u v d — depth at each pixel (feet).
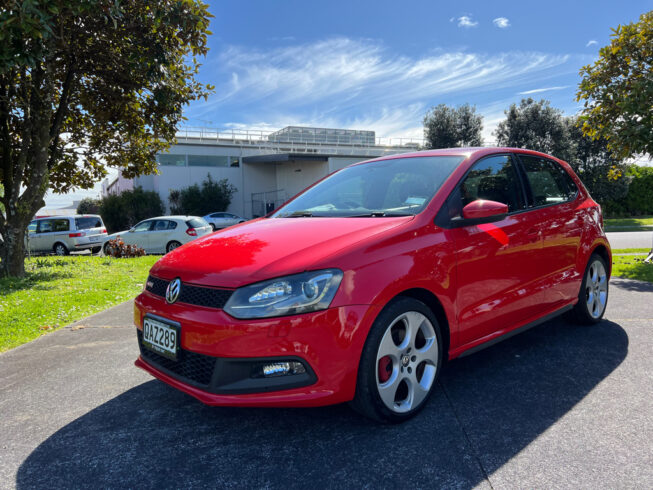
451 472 6.74
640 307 16.14
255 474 6.91
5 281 26.81
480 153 10.68
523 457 7.07
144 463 7.38
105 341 14.89
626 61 26.66
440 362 8.83
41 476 7.13
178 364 8.07
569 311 13.57
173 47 28.78
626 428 7.84
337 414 8.74
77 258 44.50
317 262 7.37
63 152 35.60
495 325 9.97
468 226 9.36
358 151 126.82
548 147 88.33
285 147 124.88
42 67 27.07
